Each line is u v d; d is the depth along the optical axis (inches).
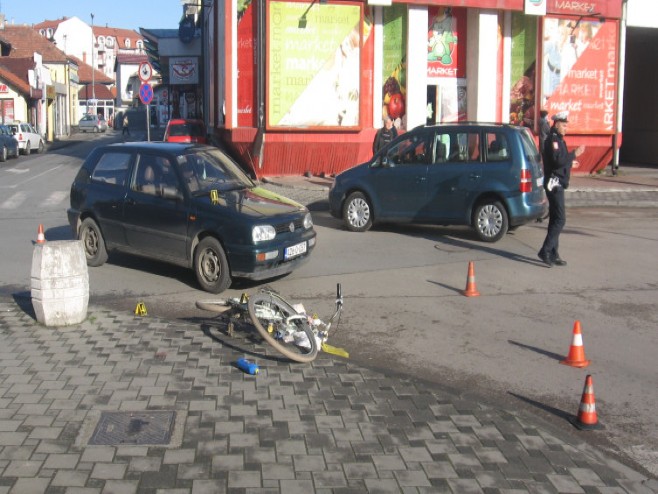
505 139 452.1
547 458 182.5
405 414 206.5
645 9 842.2
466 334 284.7
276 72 751.7
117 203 377.4
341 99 772.6
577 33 823.1
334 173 801.6
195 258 347.3
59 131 2255.2
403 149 486.3
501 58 816.3
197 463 175.6
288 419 201.6
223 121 830.5
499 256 420.5
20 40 2399.1
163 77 1948.8
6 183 836.0
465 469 175.8
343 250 439.5
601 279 367.2
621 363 253.9
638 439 197.3
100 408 205.9
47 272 278.8
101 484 164.7
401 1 763.4
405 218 485.7
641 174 871.7
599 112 841.5
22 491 160.7
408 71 788.6
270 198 367.6
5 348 256.5
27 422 195.8
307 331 254.1
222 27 844.0
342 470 173.9
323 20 756.6
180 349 258.1
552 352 264.8
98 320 293.1
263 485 166.2
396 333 285.6
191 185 355.6
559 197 387.2
